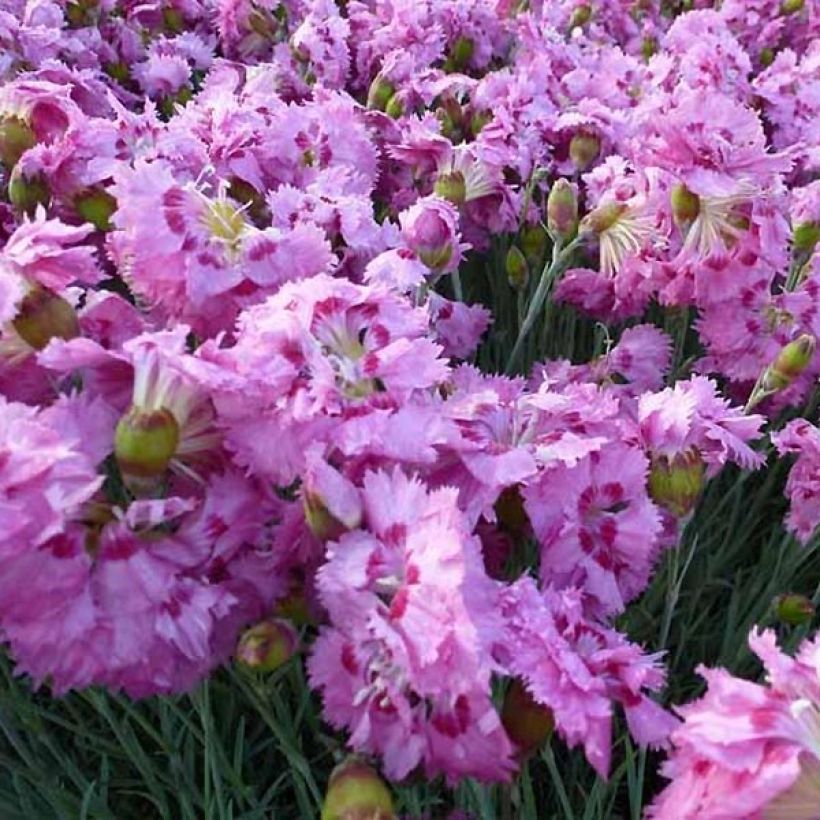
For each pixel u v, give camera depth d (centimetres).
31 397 26
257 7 60
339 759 24
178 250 28
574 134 46
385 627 20
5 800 32
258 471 23
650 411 27
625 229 37
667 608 32
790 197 40
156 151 35
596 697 20
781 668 20
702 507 40
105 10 60
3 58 49
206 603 22
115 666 22
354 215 34
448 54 60
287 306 25
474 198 44
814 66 56
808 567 40
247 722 33
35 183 34
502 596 21
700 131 34
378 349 25
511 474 24
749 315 38
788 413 42
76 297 26
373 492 22
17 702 30
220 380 22
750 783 19
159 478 23
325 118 41
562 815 32
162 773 31
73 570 22
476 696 20
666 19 74
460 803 27
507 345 47
